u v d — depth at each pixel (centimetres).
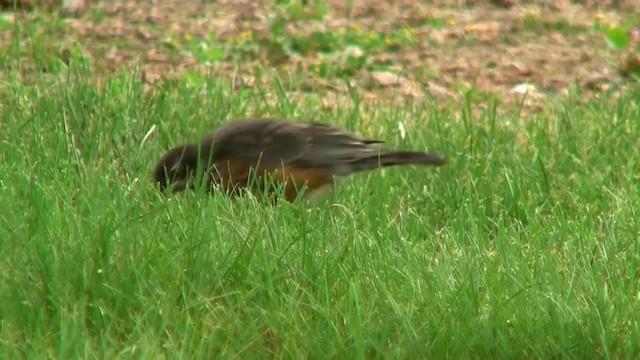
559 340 873
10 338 853
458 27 1975
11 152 1234
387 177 1251
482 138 1361
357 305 883
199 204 1071
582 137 1344
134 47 1838
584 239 1055
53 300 899
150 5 2059
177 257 962
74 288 926
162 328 861
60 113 1357
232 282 951
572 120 1416
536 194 1212
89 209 1043
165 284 935
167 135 1338
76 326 854
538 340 873
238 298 930
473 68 1797
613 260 1012
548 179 1238
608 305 922
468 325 884
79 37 1869
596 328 882
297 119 1438
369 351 870
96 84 1523
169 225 1030
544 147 1340
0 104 1414
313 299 915
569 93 1583
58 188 1102
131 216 1034
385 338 870
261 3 2088
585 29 1970
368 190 1213
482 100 1639
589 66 1805
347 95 1672
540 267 981
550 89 1716
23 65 1648
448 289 937
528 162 1285
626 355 860
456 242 1045
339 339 854
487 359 863
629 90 1603
